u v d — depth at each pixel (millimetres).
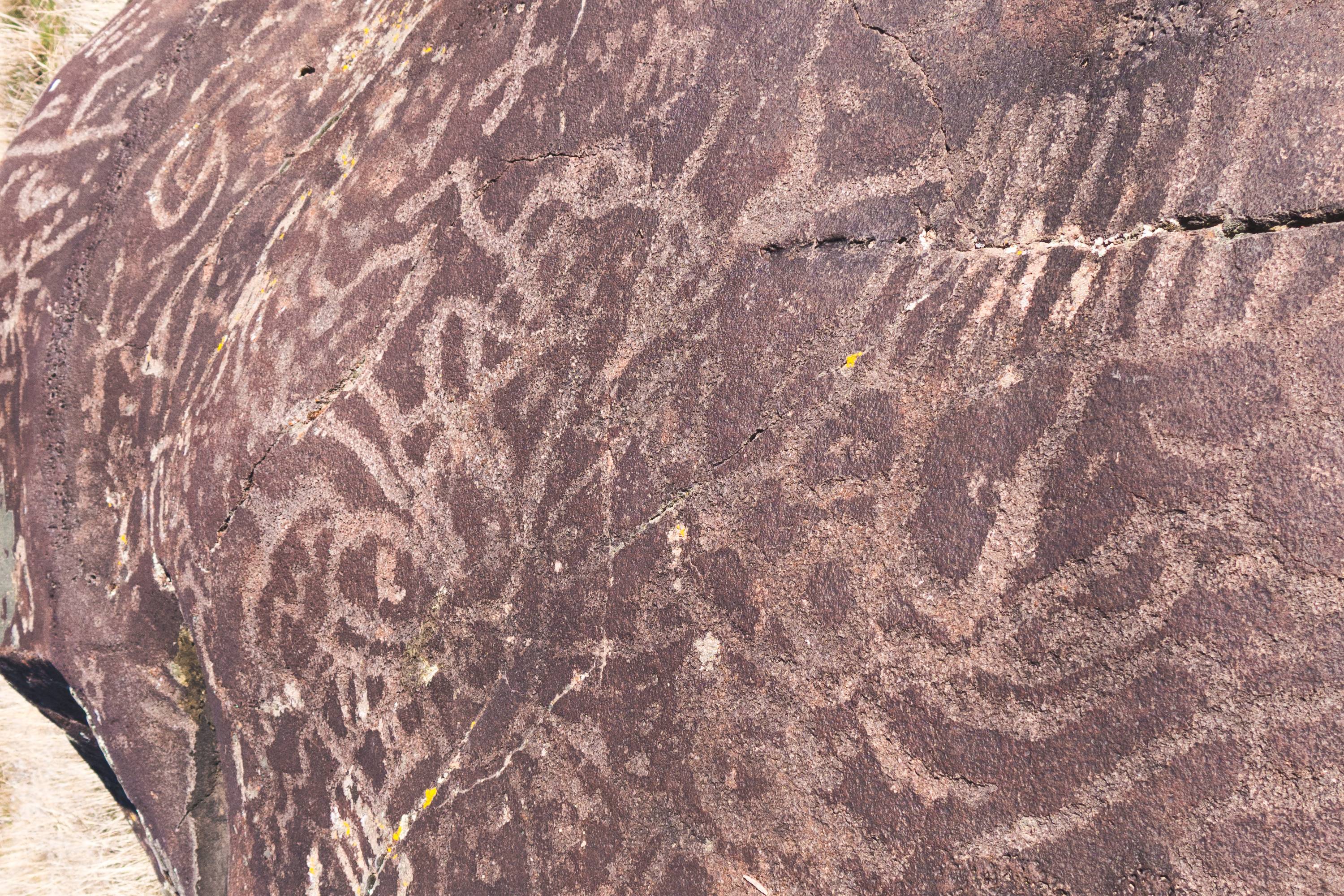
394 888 1103
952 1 971
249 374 1192
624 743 988
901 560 909
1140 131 902
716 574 963
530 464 1045
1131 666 851
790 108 1000
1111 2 928
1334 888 802
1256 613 828
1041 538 878
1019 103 938
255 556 1178
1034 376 894
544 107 1094
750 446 963
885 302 942
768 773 936
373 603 1118
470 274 1093
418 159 1151
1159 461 857
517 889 1028
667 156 1031
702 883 953
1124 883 841
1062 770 860
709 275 999
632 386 1013
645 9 1069
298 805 1184
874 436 927
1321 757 810
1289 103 866
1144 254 881
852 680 916
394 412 1108
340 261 1167
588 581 1013
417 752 1096
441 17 1195
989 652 883
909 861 893
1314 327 836
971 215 934
